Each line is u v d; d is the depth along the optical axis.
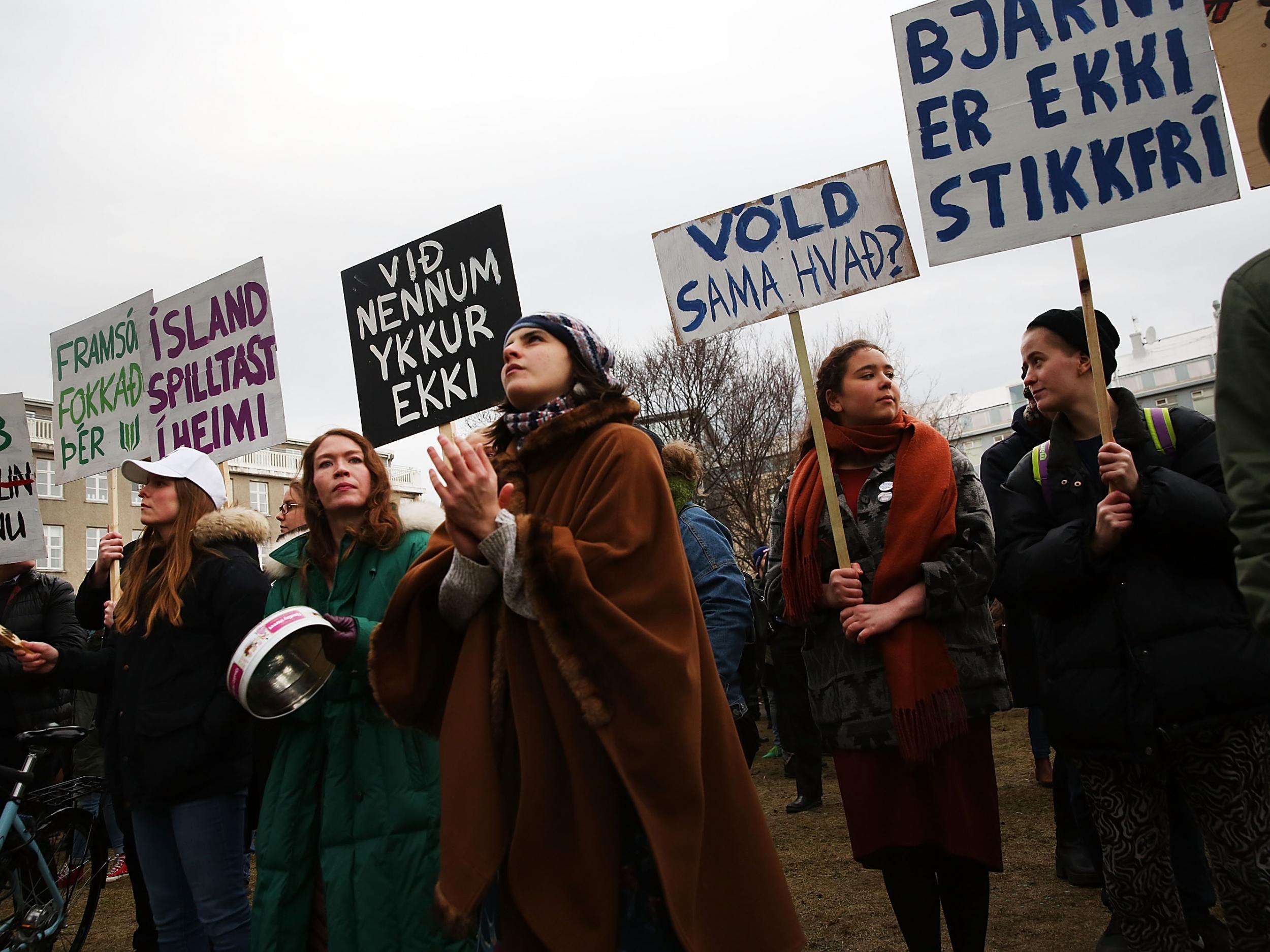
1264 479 1.67
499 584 2.10
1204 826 2.65
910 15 3.49
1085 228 3.20
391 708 2.17
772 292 3.75
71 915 5.56
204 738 3.30
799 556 3.18
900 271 3.57
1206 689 2.54
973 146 3.38
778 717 7.15
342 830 2.79
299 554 3.26
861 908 4.21
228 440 5.13
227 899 3.33
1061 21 3.30
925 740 2.81
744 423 20.78
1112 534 2.64
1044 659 2.87
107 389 5.61
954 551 3.01
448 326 3.89
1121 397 2.92
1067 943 3.53
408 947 2.71
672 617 1.97
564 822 1.91
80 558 35.28
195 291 5.32
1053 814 5.28
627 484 2.04
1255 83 2.85
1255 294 1.74
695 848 1.85
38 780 5.19
